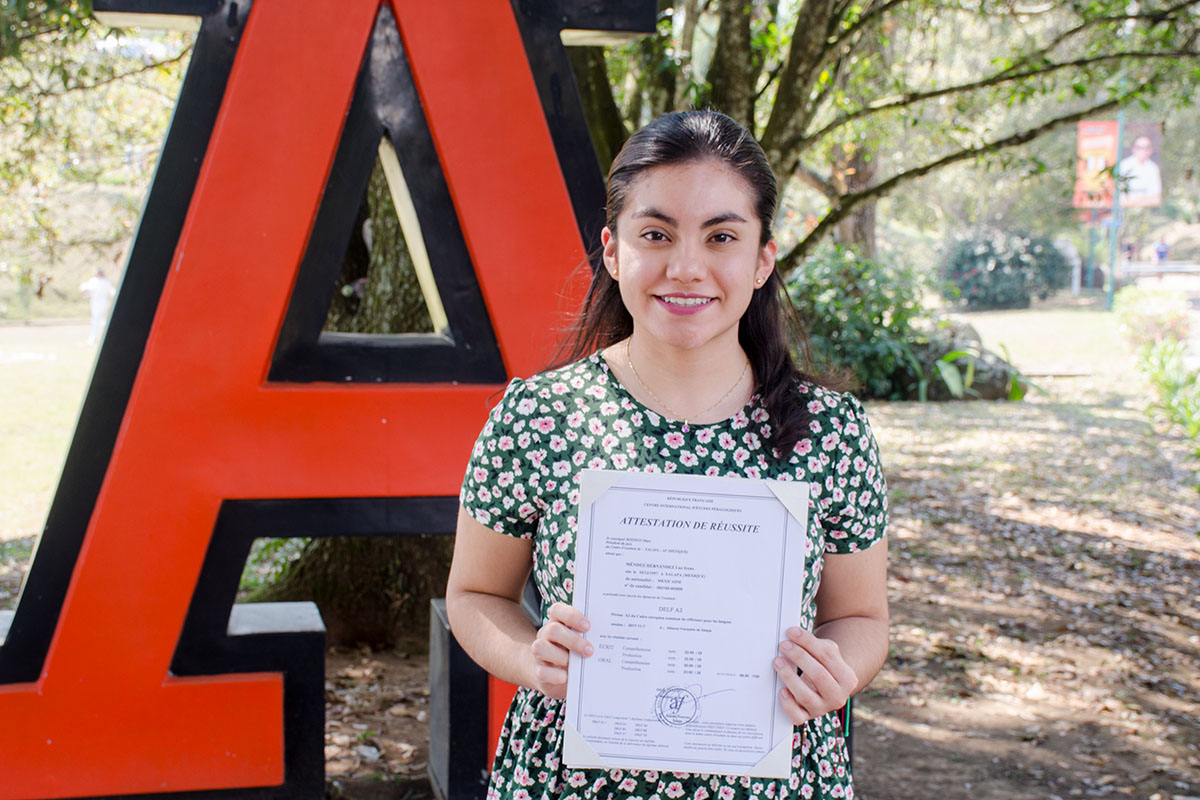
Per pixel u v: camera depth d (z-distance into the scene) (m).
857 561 1.61
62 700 2.72
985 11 6.66
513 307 2.87
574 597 1.45
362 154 2.79
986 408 13.30
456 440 2.88
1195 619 6.07
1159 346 15.66
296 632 2.85
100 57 5.75
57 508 2.71
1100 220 28.08
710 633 1.44
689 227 1.45
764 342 1.60
